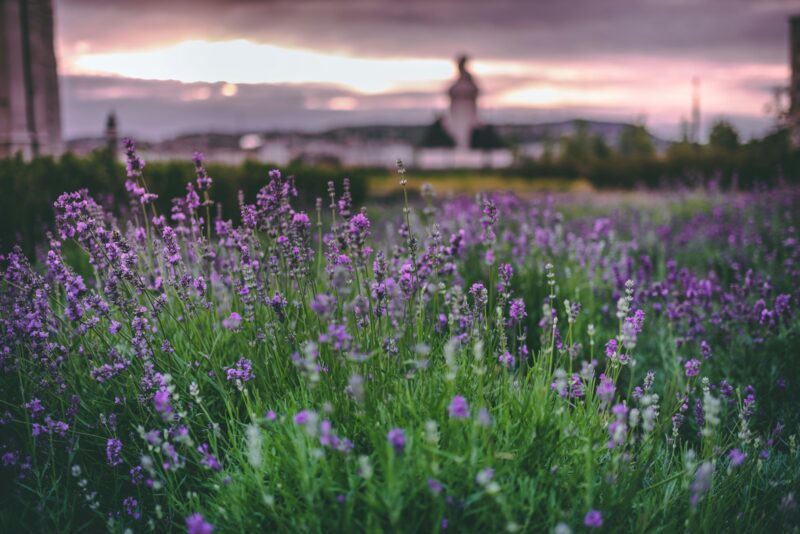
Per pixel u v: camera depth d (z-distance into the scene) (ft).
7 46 68.54
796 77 80.84
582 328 17.33
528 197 57.31
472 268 19.07
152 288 13.46
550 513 8.18
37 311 11.71
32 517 10.52
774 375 14.92
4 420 10.89
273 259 13.14
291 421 9.51
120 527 9.61
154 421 11.18
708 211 40.88
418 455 8.06
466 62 329.31
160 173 36.35
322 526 8.26
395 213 41.19
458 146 329.52
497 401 10.09
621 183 92.48
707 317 17.90
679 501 9.69
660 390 14.85
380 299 11.55
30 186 29.53
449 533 7.92
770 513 10.05
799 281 20.04
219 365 12.19
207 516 9.36
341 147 349.00
